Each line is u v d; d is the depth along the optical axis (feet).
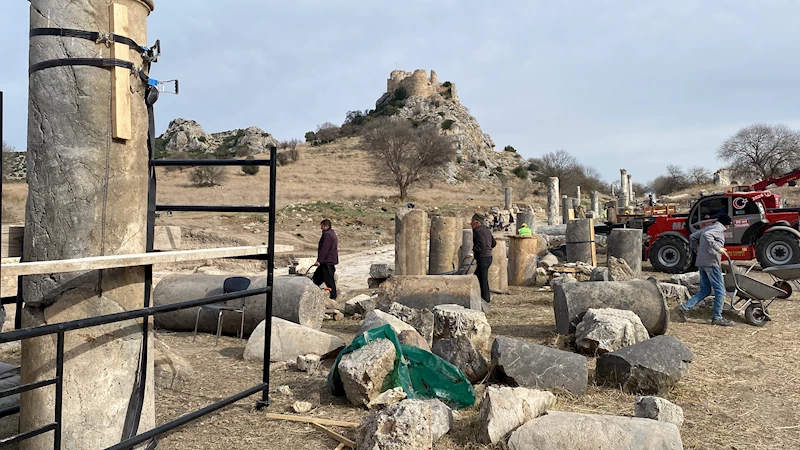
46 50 11.41
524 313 33.42
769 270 30.19
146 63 12.60
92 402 11.42
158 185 164.96
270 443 13.80
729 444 14.47
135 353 12.17
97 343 11.51
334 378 17.40
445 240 44.06
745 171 209.46
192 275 29.68
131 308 12.08
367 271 58.44
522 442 12.98
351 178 201.98
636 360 18.38
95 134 11.55
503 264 43.32
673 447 12.82
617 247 48.19
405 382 17.07
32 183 11.55
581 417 13.46
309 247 84.74
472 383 19.10
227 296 13.61
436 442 13.96
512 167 281.54
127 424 11.92
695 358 22.91
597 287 26.37
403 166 173.27
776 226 49.57
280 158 226.99
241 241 80.79
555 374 18.02
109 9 11.73
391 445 12.30
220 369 20.80
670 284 36.70
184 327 28.37
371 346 17.15
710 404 17.54
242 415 15.66
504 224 118.52
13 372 17.30
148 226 12.92
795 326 29.43
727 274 30.40
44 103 11.41
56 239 11.35
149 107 12.75
